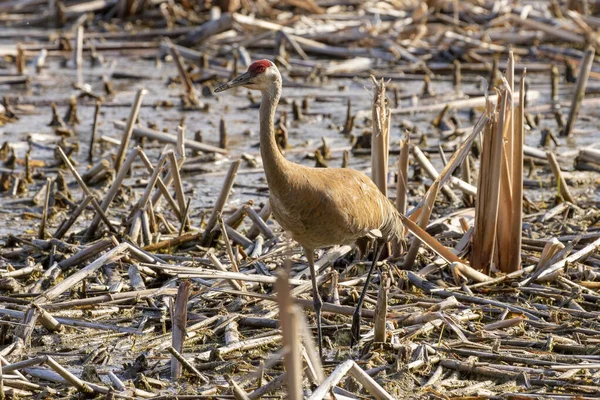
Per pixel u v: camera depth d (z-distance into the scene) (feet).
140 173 55.88
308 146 62.59
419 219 37.93
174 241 41.60
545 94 79.10
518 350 30.32
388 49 93.40
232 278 32.68
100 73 90.74
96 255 38.45
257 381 28.30
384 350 30.45
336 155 60.44
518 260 37.35
